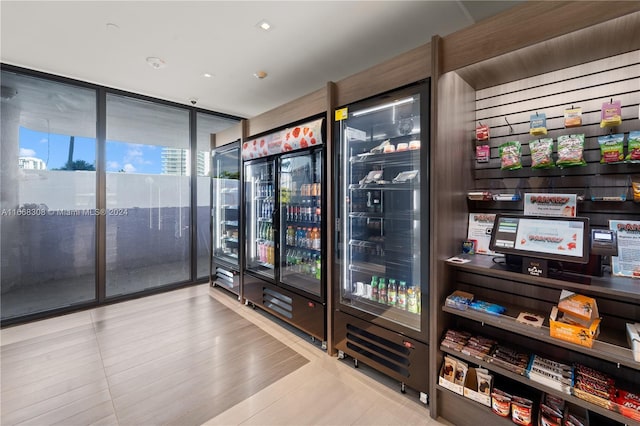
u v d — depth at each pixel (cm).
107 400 188
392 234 232
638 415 120
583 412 151
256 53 280
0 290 303
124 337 273
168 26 237
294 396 193
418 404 187
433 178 171
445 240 179
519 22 144
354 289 247
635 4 114
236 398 191
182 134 430
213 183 422
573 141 162
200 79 339
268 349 252
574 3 129
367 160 231
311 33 247
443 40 170
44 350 250
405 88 186
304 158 294
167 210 419
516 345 184
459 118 189
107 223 366
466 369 168
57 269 334
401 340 193
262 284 320
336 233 235
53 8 213
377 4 210
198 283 448
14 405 184
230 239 402
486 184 205
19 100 309
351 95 223
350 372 220
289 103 283
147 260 402
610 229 150
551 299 173
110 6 212
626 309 151
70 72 319
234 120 485
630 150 147
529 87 187
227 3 209
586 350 130
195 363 230
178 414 177
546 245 147
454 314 186
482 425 162
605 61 160
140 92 378
